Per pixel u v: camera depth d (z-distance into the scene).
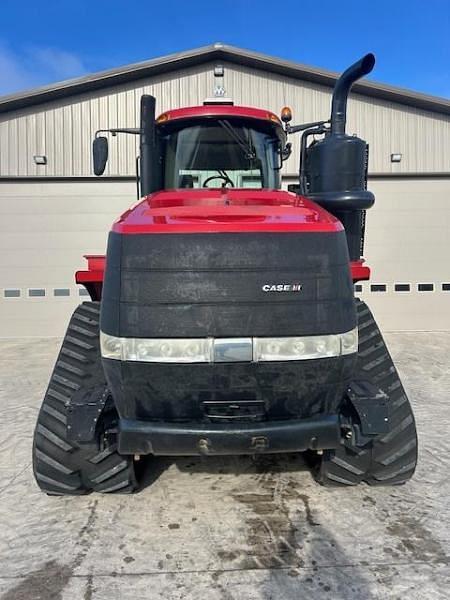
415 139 9.84
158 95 9.68
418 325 10.10
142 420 2.66
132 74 9.48
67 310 9.88
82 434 2.72
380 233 10.00
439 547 2.75
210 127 4.01
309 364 2.51
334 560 2.65
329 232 2.58
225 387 2.52
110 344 2.51
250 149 4.04
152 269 2.47
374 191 9.98
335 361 2.53
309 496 3.34
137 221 2.61
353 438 2.84
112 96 9.60
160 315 2.46
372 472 3.23
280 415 2.62
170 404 2.57
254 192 3.51
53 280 9.84
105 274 2.61
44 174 9.65
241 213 2.70
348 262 2.66
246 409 2.59
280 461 3.91
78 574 2.55
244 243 2.49
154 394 2.54
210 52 9.48
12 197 9.73
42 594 2.40
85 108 9.61
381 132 9.83
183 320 2.45
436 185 9.95
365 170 3.62
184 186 3.99
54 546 2.80
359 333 3.38
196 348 2.45
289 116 4.43
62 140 9.62
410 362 7.41
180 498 3.34
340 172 3.49
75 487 3.22
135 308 2.47
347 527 2.96
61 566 2.62
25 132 9.59
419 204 9.98
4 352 8.48
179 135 4.01
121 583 2.48
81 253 9.85
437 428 4.59
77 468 3.16
